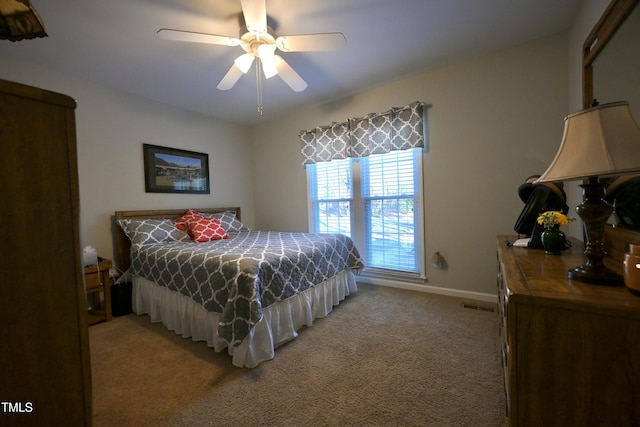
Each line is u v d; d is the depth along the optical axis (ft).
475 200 8.66
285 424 4.09
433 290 9.62
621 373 2.17
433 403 4.43
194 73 8.67
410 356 5.78
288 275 6.72
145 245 8.70
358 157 10.82
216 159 13.14
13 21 3.00
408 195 10.03
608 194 3.81
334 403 4.50
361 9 6.04
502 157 8.16
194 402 4.59
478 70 8.35
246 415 4.28
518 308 2.49
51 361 2.25
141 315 8.52
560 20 6.68
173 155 11.38
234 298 5.46
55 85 8.28
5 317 2.02
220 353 6.12
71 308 2.37
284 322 6.59
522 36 7.35
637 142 2.48
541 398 2.44
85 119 8.89
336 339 6.63
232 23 6.30
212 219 10.50
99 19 6.05
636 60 3.65
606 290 2.53
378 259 10.96
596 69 5.11
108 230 9.38
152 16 6.00
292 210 13.39
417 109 9.14
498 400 4.44
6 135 2.02
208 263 6.30
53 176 2.26
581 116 2.81
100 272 7.97
